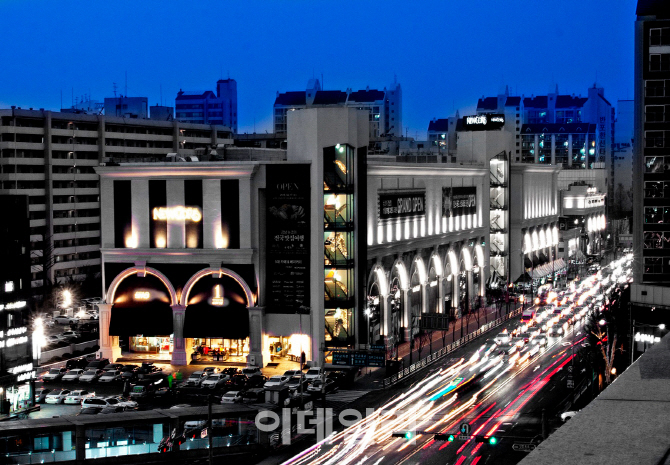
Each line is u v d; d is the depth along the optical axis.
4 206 93.94
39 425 70.75
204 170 125.56
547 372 115.88
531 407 94.44
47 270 195.62
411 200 152.62
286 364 124.69
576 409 91.12
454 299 172.25
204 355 129.50
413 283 153.00
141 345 132.75
